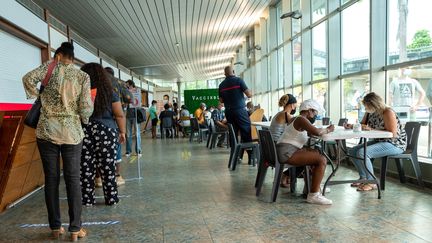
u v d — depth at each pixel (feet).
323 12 24.67
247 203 11.97
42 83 8.57
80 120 9.11
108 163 12.01
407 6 15.89
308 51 27.68
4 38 15.06
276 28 37.50
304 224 9.67
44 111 8.59
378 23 17.76
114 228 9.82
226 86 18.86
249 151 20.47
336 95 22.85
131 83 18.62
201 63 71.46
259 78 45.29
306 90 27.91
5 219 10.77
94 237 9.17
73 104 8.73
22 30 16.08
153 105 45.85
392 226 9.30
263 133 12.70
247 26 43.80
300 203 11.78
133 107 18.21
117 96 12.32
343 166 18.47
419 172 13.50
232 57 68.39
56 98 8.59
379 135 11.60
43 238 9.18
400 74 16.52
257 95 46.11
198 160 22.70
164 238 8.96
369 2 17.99
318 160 11.57
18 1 15.67
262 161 13.05
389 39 17.44
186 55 59.47
